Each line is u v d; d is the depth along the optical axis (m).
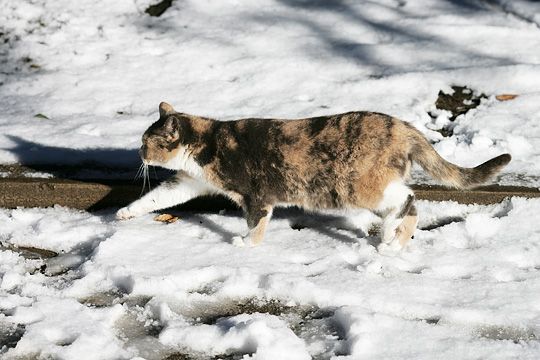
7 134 8.47
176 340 5.39
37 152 8.12
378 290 5.91
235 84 9.53
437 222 7.24
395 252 6.55
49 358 5.20
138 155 8.12
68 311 5.66
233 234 6.98
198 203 7.59
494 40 10.44
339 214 7.31
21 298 5.84
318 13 11.37
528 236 6.80
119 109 9.11
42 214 7.36
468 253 6.54
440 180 6.57
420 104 9.05
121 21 11.09
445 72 9.57
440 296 5.86
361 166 6.38
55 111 9.05
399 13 11.38
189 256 6.50
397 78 9.46
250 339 5.30
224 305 5.87
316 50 10.34
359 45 10.41
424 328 5.43
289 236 6.93
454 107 9.09
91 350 5.21
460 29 10.70
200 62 10.07
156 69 9.94
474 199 7.41
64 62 10.14
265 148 6.66
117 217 7.23
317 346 5.36
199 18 11.23
